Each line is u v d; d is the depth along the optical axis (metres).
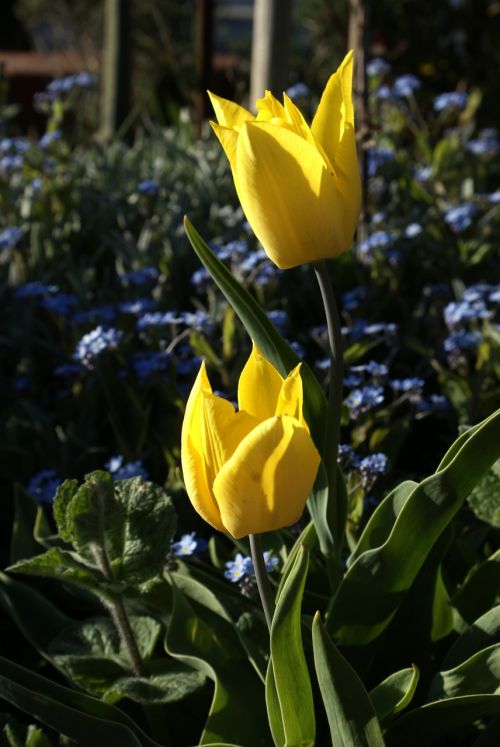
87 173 1.75
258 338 0.66
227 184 1.58
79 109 2.33
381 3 2.78
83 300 1.20
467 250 1.33
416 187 1.45
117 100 2.23
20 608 0.74
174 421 0.93
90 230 1.45
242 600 0.72
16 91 3.29
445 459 0.63
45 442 0.95
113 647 0.71
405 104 2.02
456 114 2.01
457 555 0.77
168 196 1.58
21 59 4.00
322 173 0.58
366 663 0.66
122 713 0.65
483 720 0.69
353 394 0.86
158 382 0.96
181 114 2.08
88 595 0.78
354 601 0.64
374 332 1.06
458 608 0.69
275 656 0.58
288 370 0.65
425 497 0.61
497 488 0.74
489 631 0.65
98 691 0.69
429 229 1.36
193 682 0.68
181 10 4.20
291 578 0.57
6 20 5.66
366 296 1.17
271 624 0.59
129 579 0.66
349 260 1.23
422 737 0.63
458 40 2.87
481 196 1.46
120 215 1.48
